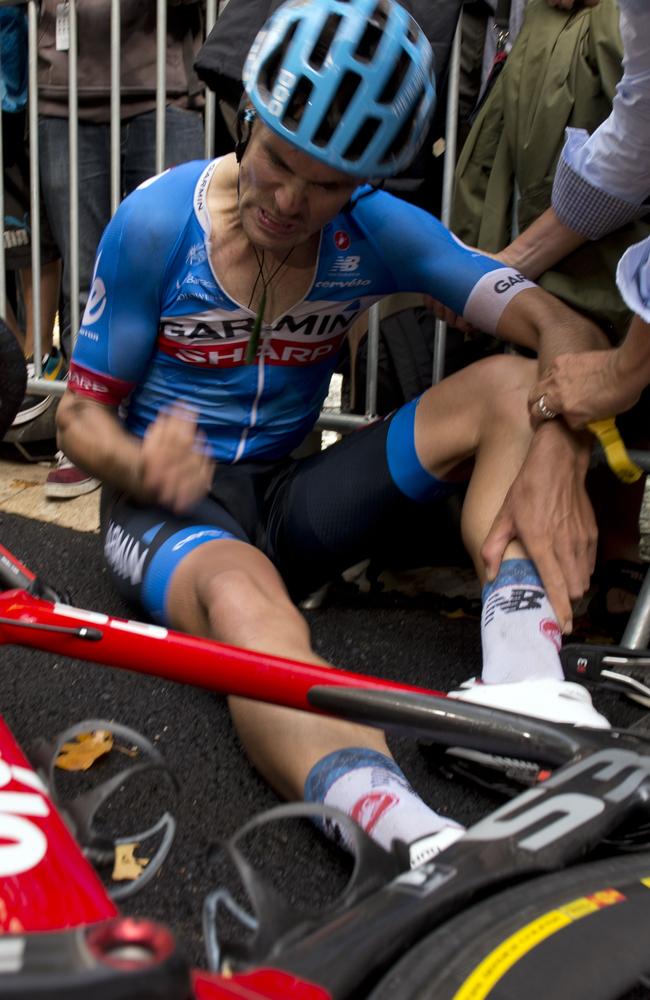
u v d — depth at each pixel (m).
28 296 3.64
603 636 2.18
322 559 1.95
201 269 1.74
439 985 0.71
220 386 1.88
